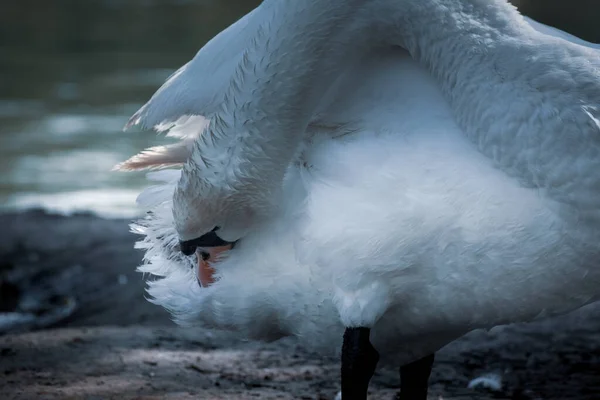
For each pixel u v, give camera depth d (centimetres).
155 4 4144
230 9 3981
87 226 1557
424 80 662
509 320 658
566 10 3525
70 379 889
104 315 1230
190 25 3578
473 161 629
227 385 897
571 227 616
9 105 2441
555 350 1038
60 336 1051
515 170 617
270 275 682
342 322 661
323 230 652
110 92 2550
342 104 673
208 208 670
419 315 664
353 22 650
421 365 761
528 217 618
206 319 722
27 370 916
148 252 762
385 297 650
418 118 653
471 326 675
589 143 602
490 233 623
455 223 627
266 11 689
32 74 2766
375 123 664
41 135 2183
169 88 717
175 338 1055
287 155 658
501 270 627
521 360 1010
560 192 611
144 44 3206
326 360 1000
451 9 639
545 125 606
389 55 670
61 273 1364
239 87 650
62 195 1806
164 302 736
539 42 625
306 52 644
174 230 742
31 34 3412
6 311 1279
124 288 1303
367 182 643
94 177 1914
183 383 892
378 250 638
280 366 974
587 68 608
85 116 2333
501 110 616
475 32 634
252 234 689
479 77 627
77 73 2773
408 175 635
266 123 647
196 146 664
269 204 669
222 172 656
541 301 642
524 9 3541
